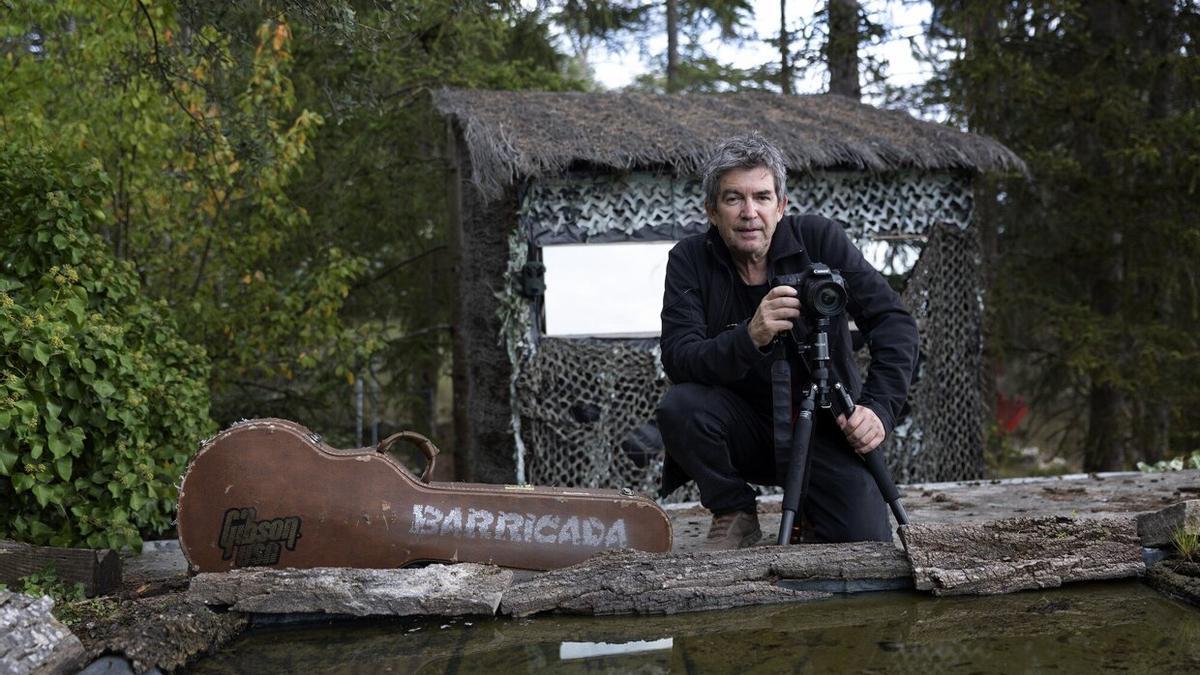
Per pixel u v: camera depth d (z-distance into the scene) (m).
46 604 2.21
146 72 5.77
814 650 2.32
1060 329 9.91
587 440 6.03
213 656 2.46
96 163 4.12
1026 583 2.78
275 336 7.45
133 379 3.76
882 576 2.83
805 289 2.97
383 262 11.33
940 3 10.69
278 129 7.33
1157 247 9.79
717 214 3.23
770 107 7.41
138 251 7.09
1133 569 2.83
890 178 6.47
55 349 3.28
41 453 3.29
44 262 3.89
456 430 10.20
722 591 2.74
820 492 3.15
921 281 6.48
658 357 6.07
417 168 10.74
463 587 2.75
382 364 11.47
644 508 3.10
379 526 3.01
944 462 6.52
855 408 3.03
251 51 6.59
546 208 6.04
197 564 2.98
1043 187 10.29
